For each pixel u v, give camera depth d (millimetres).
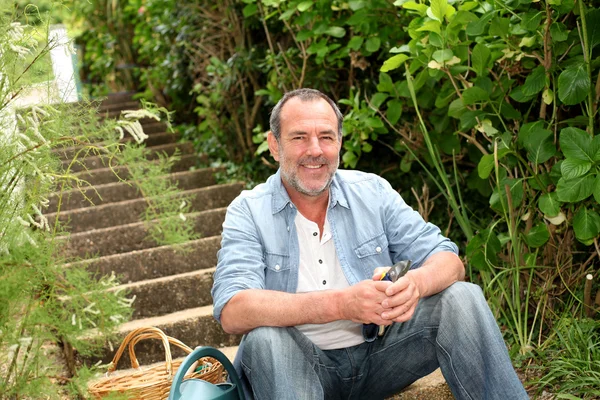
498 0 3080
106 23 8734
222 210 4707
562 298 3303
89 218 4688
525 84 3045
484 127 3189
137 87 8508
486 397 2246
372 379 2504
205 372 2357
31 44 1976
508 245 3301
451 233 4055
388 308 2207
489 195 3707
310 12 4156
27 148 1877
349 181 2641
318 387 2232
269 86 4859
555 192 2967
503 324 3289
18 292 1861
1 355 1923
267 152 5426
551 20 2959
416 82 3467
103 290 1970
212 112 5727
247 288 2336
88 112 2055
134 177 2121
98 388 2270
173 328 3475
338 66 4648
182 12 5922
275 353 2188
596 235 2885
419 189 4285
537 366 2885
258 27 5281
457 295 2305
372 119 3828
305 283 2490
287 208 2527
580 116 3016
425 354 2410
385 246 2570
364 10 3877
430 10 3125
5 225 1877
